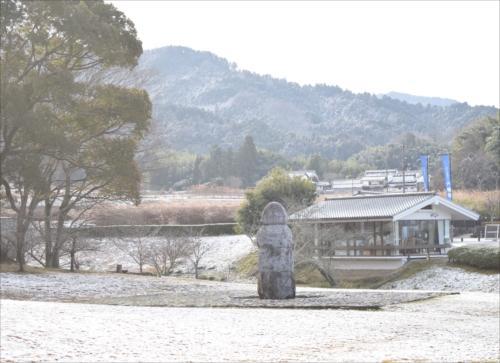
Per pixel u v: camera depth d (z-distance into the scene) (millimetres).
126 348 11023
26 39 33656
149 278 33312
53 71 32688
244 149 141875
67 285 27438
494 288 35281
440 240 46219
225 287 29484
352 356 10391
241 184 134000
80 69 35938
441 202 45438
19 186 33281
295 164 158000
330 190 128875
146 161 42000
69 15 32031
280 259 21656
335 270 42594
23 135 31422
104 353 10484
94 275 33281
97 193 40844
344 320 15766
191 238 45312
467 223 65750
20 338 11805
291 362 9727
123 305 19562
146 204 66438
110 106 34625
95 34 32844
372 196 47469
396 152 164750
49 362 9586
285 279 21672
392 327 14562
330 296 22703
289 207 44375
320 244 42125
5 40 33188
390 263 43219
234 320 15516
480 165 87875
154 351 10766
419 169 144000
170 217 62469
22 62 33812
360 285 40969
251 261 47875
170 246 41938
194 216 62969
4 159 32250
